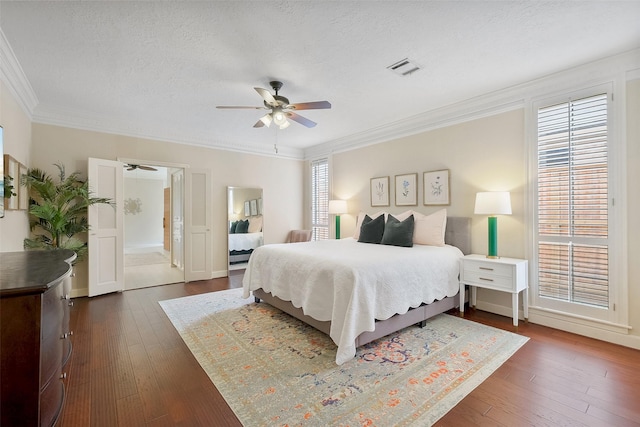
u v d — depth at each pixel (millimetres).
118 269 4258
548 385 1983
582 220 2807
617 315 2609
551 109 2996
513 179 3271
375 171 4875
